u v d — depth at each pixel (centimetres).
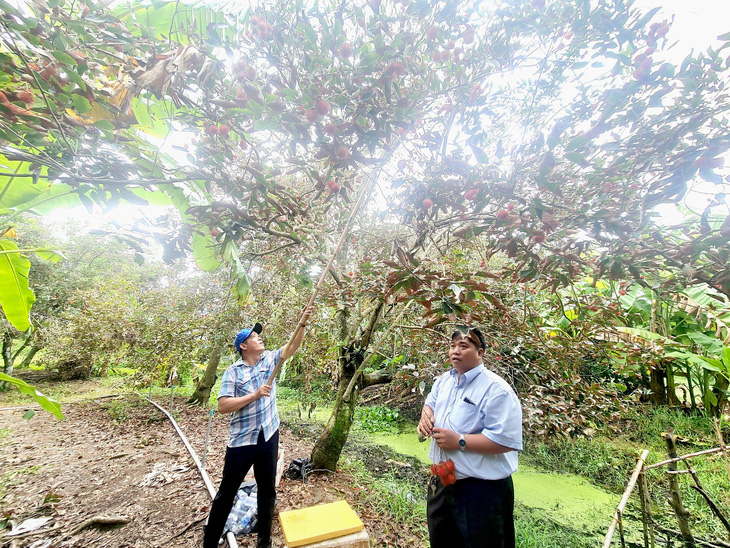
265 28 123
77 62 113
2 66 111
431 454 200
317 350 475
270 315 542
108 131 123
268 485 236
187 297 620
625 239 122
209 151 139
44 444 471
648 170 134
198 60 113
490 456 175
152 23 171
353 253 467
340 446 373
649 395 627
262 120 112
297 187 401
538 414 292
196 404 690
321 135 118
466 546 167
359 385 400
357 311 427
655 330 541
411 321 375
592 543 288
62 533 264
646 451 244
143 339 627
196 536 257
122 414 612
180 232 149
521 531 292
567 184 174
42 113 115
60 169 114
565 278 144
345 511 236
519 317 325
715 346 482
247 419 228
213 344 598
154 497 313
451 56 154
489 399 179
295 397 752
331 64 115
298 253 312
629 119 138
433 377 326
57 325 911
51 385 960
